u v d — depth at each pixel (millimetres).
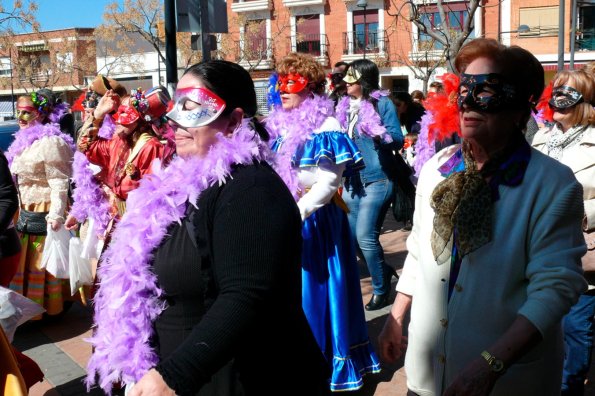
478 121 1931
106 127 3654
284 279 1662
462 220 1932
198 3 5316
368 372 3762
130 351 1851
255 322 1595
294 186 3441
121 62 32562
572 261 1834
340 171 3494
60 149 4664
